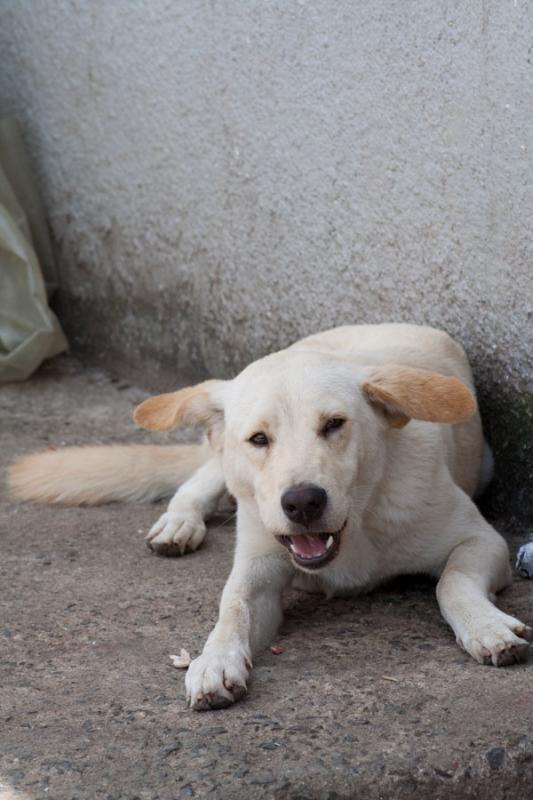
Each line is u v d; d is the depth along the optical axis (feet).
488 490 7.34
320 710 5.80
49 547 7.27
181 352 9.11
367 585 6.61
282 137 8.01
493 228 7.04
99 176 9.43
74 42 9.32
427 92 7.19
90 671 6.16
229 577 6.52
